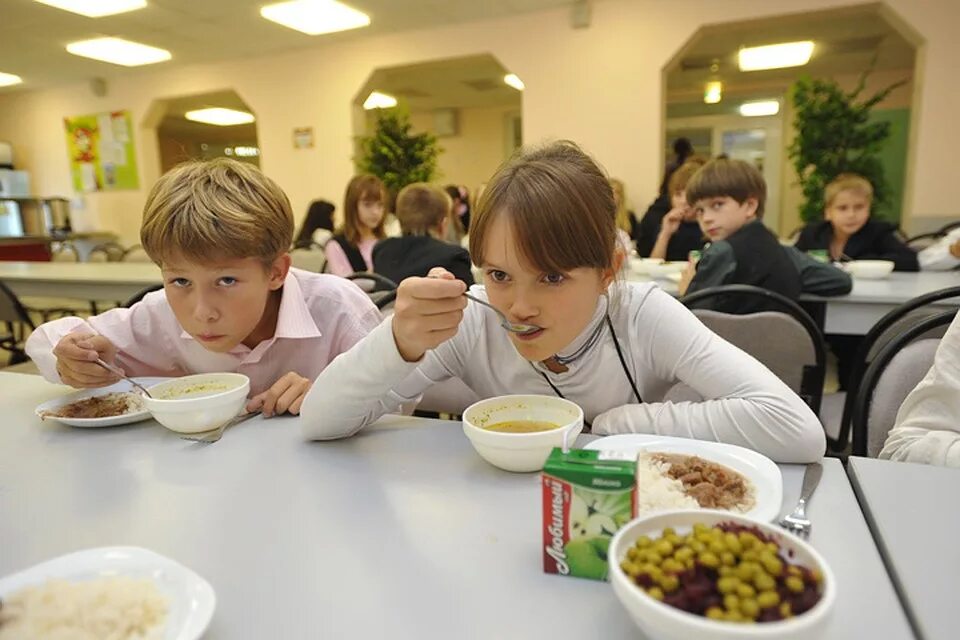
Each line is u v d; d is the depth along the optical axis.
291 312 1.12
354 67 5.91
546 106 5.25
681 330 0.90
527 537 0.57
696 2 4.67
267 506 0.64
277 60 6.25
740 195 2.12
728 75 7.29
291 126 6.32
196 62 6.54
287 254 1.08
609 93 5.03
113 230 7.59
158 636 0.42
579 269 0.77
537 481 0.69
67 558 0.51
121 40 5.60
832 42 5.93
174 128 10.45
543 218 0.73
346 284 1.26
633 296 0.96
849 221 3.04
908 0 4.19
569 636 0.44
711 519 0.47
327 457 0.77
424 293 0.73
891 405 1.03
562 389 0.99
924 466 0.68
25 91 7.62
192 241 0.90
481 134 9.38
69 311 4.33
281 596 0.49
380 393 0.81
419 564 0.53
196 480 0.71
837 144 4.33
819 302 2.32
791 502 0.62
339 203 6.25
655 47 4.84
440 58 5.54
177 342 1.17
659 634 0.38
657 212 4.14
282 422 0.91
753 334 1.44
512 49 5.29
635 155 5.03
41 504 0.66
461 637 0.44
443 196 2.87
